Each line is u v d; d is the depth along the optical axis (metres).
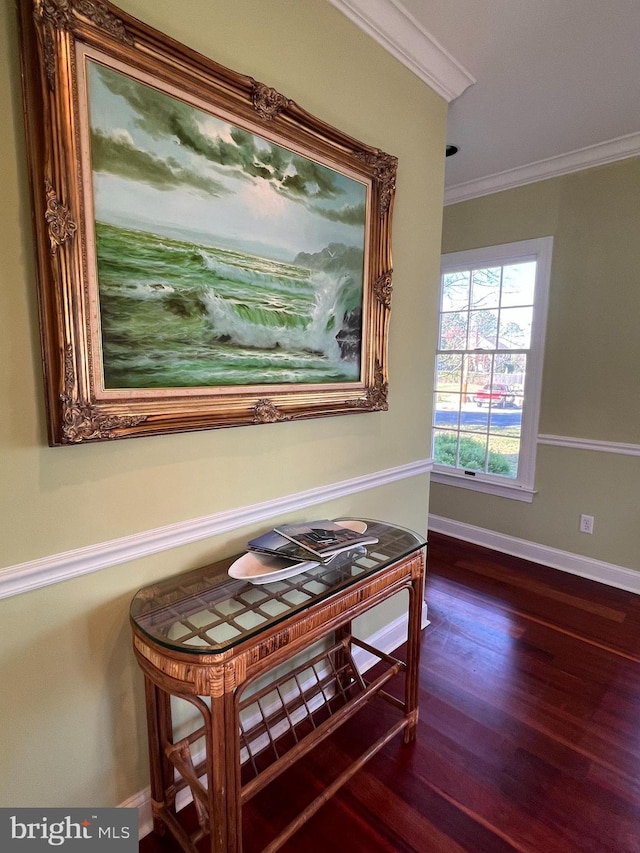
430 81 1.90
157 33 1.04
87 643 1.14
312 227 1.48
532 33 1.70
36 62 0.89
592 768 1.51
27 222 0.95
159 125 1.09
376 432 1.92
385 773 1.49
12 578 1.00
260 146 1.30
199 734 1.29
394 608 2.17
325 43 1.49
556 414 2.94
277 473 1.54
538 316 2.94
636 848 1.26
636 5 1.55
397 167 1.77
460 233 3.26
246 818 1.34
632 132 2.43
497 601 2.60
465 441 3.45
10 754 1.05
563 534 2.99
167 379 1.18
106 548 1.14
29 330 0.97
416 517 2.23
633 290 2.58
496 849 1.25
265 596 1.22
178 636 1.04
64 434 1.00
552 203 2.81
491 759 1.54
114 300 1.06
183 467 1.28
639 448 2.63
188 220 1.17
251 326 1.35
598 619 2.41
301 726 1.68
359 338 1.71
